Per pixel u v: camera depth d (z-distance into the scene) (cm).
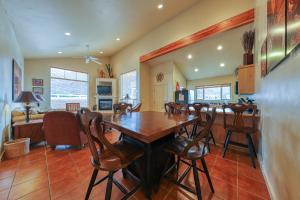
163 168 178
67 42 530
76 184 176
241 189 166
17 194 158
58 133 285
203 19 386
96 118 111
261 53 219
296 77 91
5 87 297
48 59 667
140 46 611
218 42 436
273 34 134
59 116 277
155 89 657
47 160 242
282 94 118
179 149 157
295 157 93
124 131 141
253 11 301
